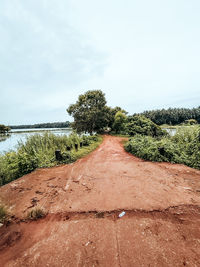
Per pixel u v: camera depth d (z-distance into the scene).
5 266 1.51
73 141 10.36
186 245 1.64
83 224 2.12
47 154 6.86
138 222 2.08
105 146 10.16
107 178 4.04
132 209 2.43
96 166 5.28
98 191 3.23
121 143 11.45
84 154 7.59
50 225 2.16
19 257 1.62
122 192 3.11
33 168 5.29
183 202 2.61
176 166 4.92
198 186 3.31
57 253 1.63
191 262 1.43
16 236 1.97
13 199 3.06
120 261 1.48
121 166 5.14
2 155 5.84
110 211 2.41
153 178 3.87
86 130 24.03
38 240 1.87
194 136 6.24
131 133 15.64
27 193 3.33
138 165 5.16
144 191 3.11
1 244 1.84
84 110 22.30
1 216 2.43
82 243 1.76
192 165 4.93
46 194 3.24
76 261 1.51
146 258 1.49
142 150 6.53
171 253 1.54
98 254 1.58
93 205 2.64
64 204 2.75
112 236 1.84
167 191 3.08
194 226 1.95
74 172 4.72
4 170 4.71
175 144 6.34
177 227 1.95
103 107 23.59
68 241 1.81
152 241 1.72
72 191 3.32
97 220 2.20
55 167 5.43
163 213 2.28
